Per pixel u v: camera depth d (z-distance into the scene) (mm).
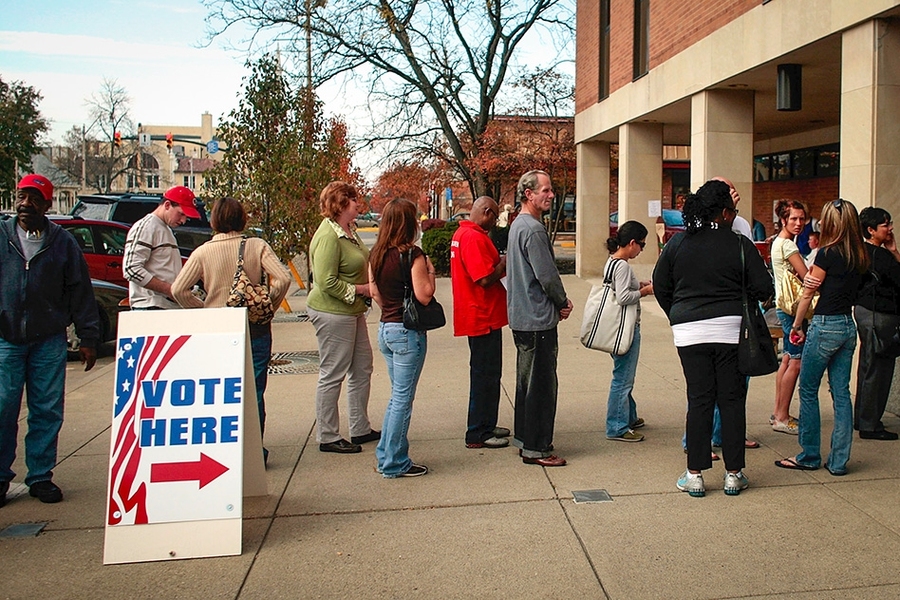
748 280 4922
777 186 19672
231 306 5406
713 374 5020
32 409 5113
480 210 6047
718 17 10867
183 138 32812
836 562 4070
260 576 4078
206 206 11844
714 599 3732
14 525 4754
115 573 4148
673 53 12609
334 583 3988
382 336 5438
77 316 5254
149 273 5754
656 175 15719
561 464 5637
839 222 5152
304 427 6824
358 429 6238
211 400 4535
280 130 11836
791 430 6359
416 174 24141
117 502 4332
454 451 6078
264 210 11648
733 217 5156
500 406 7461
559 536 4469
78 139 62281
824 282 5223
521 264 5543
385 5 21281
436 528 4617
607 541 4383
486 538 4465
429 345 10688
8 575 4125
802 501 4898
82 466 5871
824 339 5223
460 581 3973
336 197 5891
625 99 15266
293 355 10297
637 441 6227
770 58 9453
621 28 15477
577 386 8148
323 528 4652
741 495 5020
